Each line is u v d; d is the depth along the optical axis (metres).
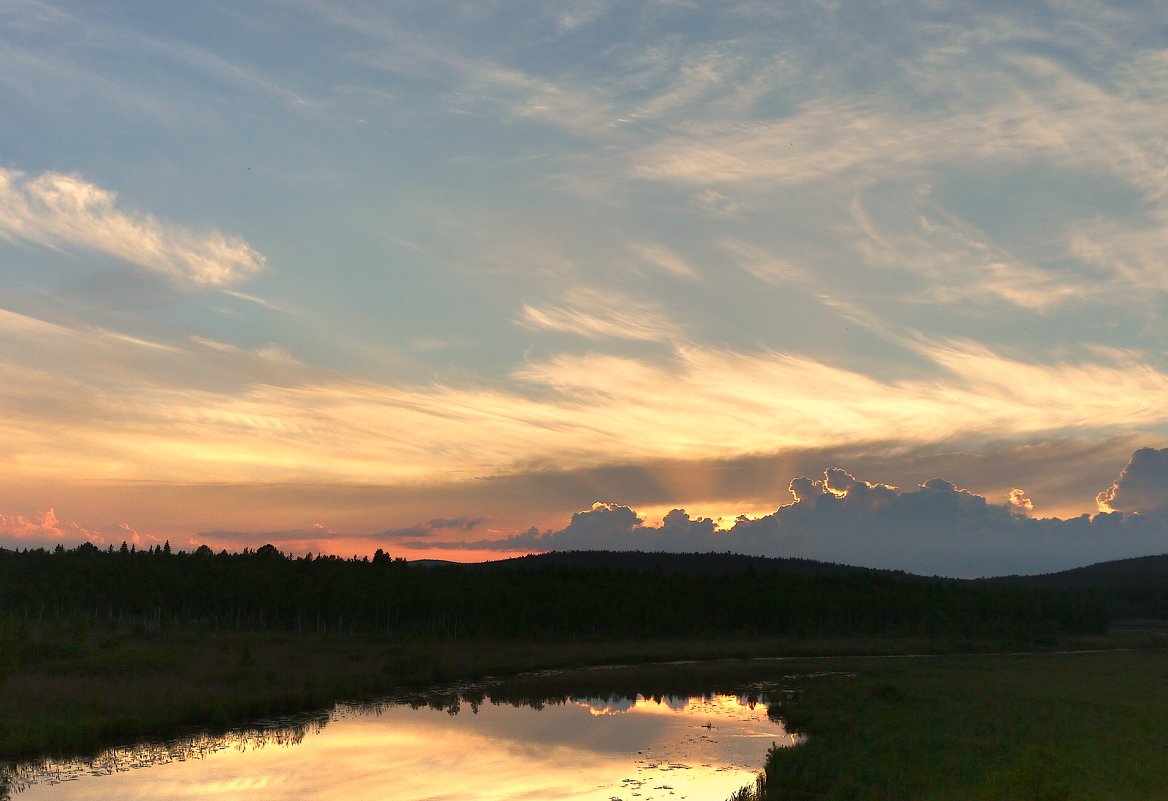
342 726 42.12
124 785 29.86
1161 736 35.78
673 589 148.88
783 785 28.14
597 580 159.00
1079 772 27.36
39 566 138.88
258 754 35.03
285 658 66.19
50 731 35.66
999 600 159.50
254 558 169.38
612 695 57.09
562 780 31.22
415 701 52.28
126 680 49.03
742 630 133.12
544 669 77.06
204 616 124.44
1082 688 56.25
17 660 48.38
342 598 119.69
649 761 34.50
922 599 155.62
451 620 122.94
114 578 130.25
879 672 70.69
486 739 39.00
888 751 32.62
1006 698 49.81
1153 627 183.12
